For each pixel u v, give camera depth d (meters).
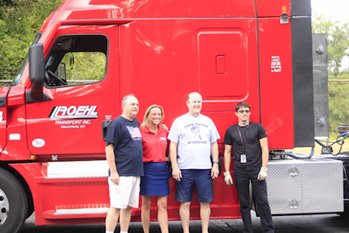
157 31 6.93
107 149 6.32
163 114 6.77
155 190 6.66
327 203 6.99
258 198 6.79
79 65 7.12
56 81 6.97
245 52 7.01
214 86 6.98
